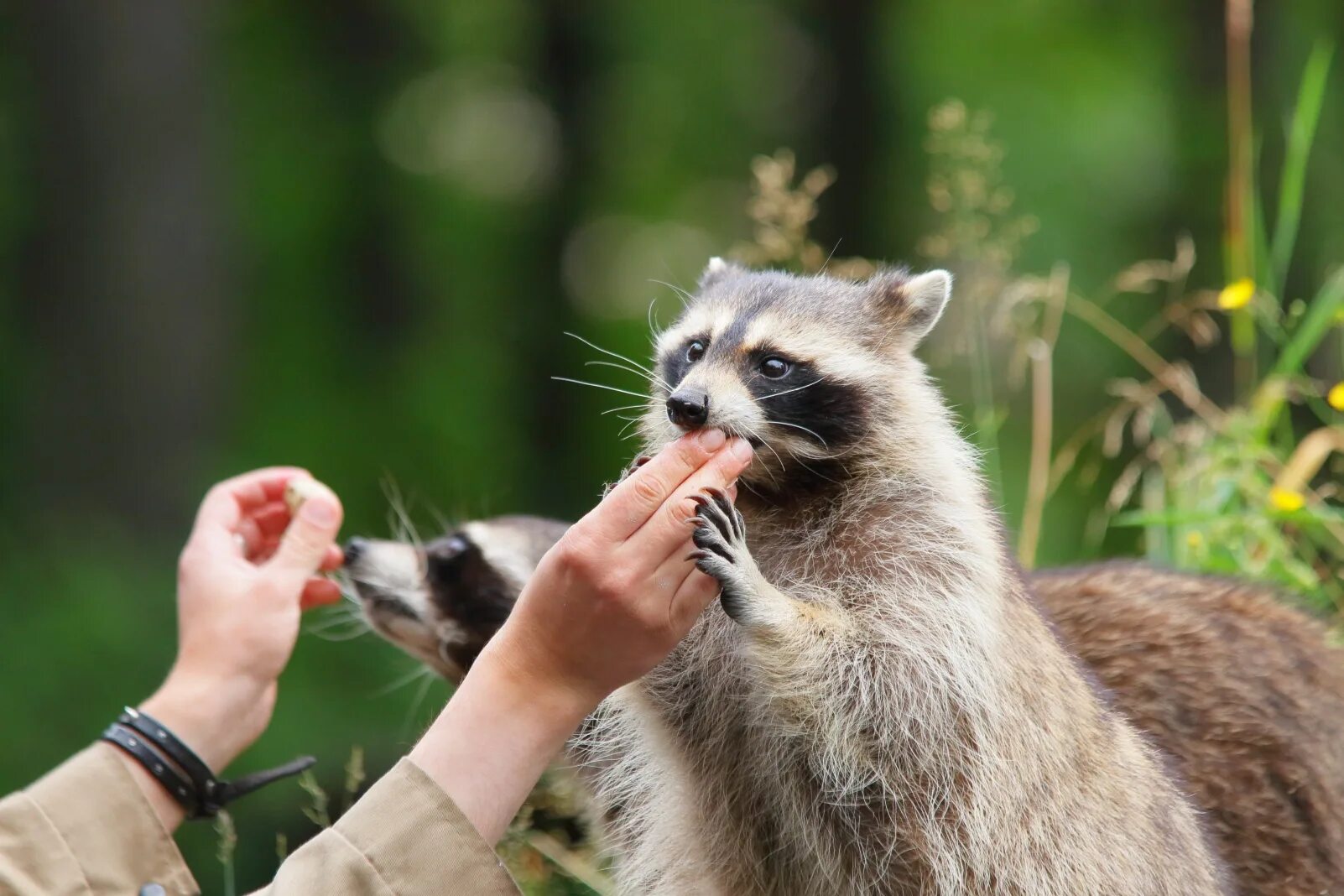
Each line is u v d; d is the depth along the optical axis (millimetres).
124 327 17875
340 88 23422
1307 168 18734
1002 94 23125
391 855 4047
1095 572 7512
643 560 4309
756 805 5973
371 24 23641
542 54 24984
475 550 7980
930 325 6496
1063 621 7117
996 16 23891
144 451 17719
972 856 5578
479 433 21750
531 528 8250
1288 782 6777
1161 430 11742
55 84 17938
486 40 25250
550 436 23328
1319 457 8203
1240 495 8758
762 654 5316
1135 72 22984
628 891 6285
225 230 18906
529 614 4359
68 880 4691
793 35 25062
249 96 22547
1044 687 5801
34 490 17266
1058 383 19328
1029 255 21484
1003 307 9727
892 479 5969
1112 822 5840
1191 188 20391
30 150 18250
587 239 25625
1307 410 13469
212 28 19969
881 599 5602
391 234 23406
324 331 22094
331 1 23406
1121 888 5781
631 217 25578
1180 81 20984
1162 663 6945
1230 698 6875
